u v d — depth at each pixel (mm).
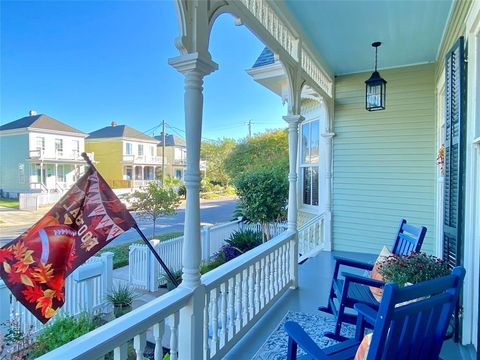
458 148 2701
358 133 5520
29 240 2377
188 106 1979
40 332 3238
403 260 2455
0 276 2271
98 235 2635
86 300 4191
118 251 7723
